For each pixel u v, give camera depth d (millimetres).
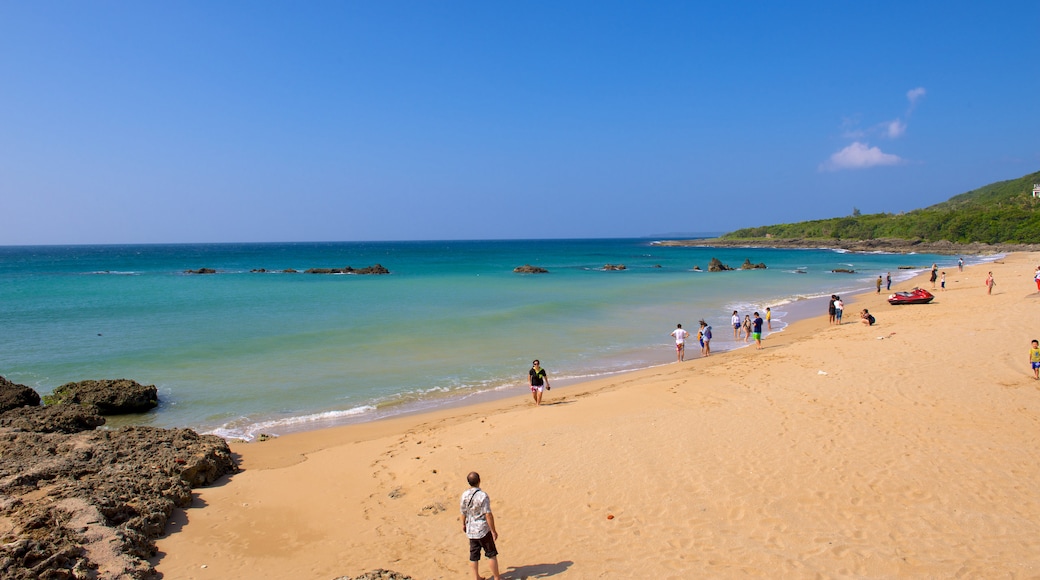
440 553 8000
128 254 151625
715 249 166625
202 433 14172
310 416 15438
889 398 13508
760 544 7621
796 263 90875
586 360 22016
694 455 10602
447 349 23688
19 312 33250
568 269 82062
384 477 10789
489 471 10547
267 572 7582
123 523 8102
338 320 30578
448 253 150250
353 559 7906
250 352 22812
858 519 8125
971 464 9672
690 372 18359
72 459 10039
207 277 64000
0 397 15062
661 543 7801
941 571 6820
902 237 138125
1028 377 14680
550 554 7746
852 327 25516
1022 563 6887
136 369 20125
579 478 9961
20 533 7129
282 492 10250
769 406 13398
